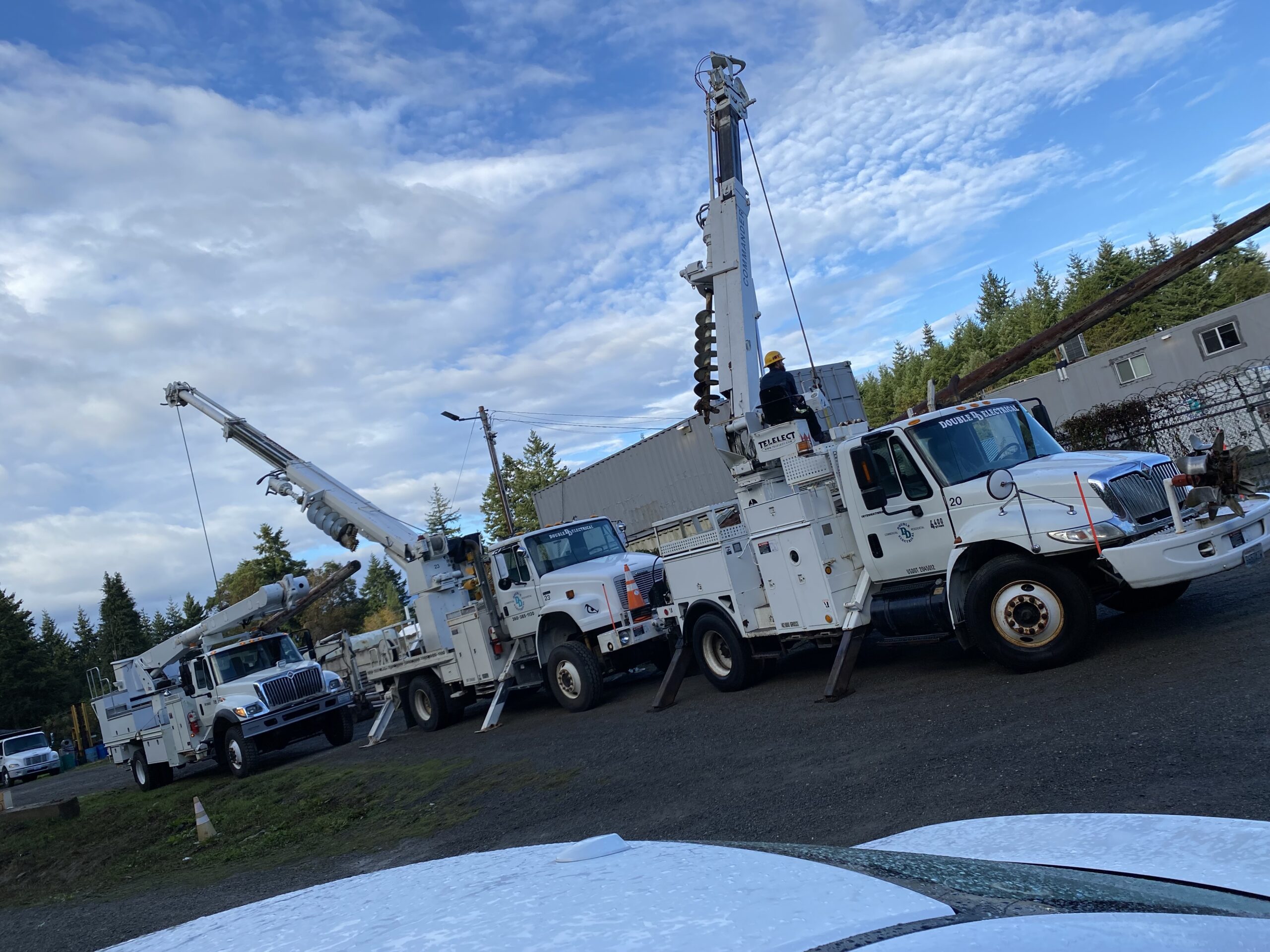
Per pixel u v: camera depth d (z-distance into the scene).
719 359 11.47
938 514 8.67
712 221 11.73
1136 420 18.86
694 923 1.16
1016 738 6.08
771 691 10.28
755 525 10.23
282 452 17.47
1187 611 8.53
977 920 1.19
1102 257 75.25
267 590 18.03
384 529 16.11
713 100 11.82
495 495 62.22
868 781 6.05
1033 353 15.05
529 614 14.02
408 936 1.26
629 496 25.62
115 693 19.22
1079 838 1.94
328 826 10.18
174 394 18.19
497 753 11.42
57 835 14.91
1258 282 67.38
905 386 89.19
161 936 1.70
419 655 15.73
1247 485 7.69
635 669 14.02
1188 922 1.23
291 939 1.40
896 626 9.09
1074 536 7.57
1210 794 4.30
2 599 61.88
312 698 17.19
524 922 1.23
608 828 6.74
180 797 15.64
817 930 1.12
